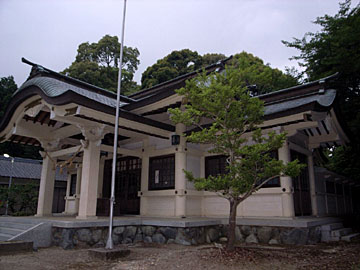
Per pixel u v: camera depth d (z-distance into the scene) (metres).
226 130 6.45
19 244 6.58
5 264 5.42
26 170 22.45
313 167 11.16
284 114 8.23
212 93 6.45
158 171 10.67
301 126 8.71
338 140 10.80
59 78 10.62
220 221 9.15
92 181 8.57
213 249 6.61
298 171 5.66
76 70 27.78
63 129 10.55
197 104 6.59
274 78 17.12
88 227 7.47
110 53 32.09
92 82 27.50
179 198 9.73
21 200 16.56
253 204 9.30
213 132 6.27
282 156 8.92
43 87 8.15
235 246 7.21
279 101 10.39
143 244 8.08
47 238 7.49
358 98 12.42
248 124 7.00
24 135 10.37
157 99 9.47
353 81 12.70
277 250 6.82
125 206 11.46
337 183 14.12
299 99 9.95
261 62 26.11
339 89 12.76
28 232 7.21
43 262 5.70
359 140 12.24
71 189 14.55
